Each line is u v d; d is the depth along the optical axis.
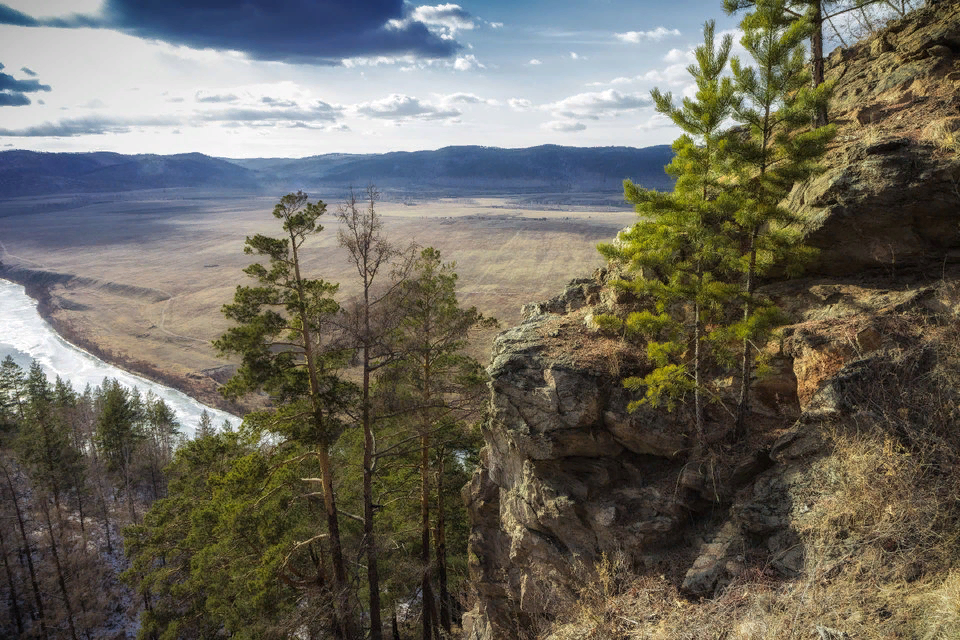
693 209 11.30
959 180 10.57
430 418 17.58
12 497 41.91
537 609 13.06
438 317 17.59
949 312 9.86
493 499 16.50
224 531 18.73
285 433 16.00
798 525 8.94
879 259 11.58
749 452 11.13
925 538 7.48
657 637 8.41
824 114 15.47
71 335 153.00
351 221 15.05
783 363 11.41
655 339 13.08
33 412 42.81
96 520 53.06
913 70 14.42
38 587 38.56
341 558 17.14
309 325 15.79
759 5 10.53
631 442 12.26
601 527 11.55
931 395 8.83
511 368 13.18
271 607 17.61
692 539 10.79
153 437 65.12
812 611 7.23
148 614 24.59
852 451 8.91
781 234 11.16
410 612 26.22
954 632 5.89
